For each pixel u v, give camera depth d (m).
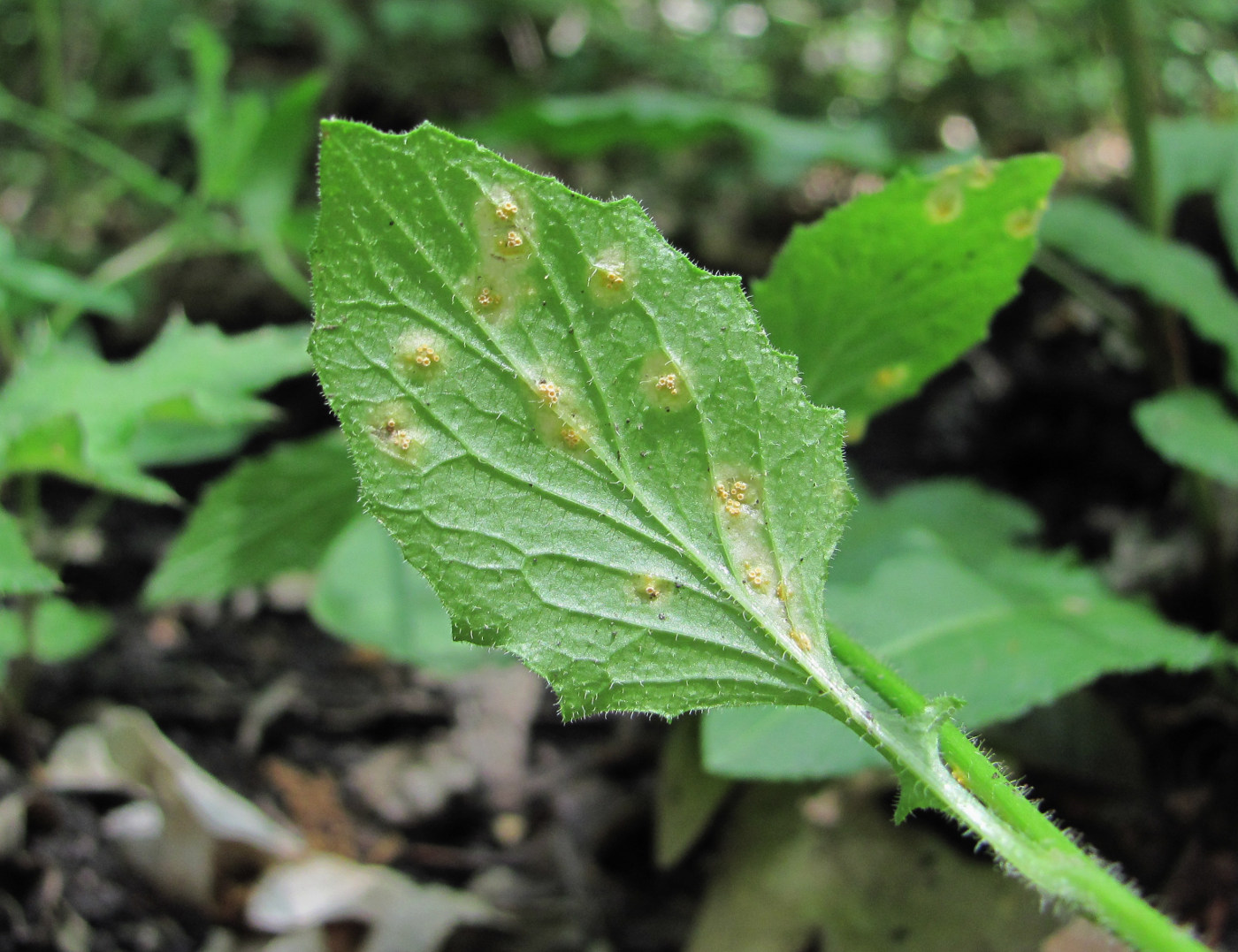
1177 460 0.20
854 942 0.19
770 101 0.68
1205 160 0.29
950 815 0.12
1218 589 0.25
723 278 0.13
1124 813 0.21
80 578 0.30
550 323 0.12
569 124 0.30
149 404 0.19
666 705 0.13
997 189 0.16
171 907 0.20
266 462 0.21
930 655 0.18
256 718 0.25
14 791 0.21
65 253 0.34
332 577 0.21
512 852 0.22
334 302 0.12
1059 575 0.21
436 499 0.12
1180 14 0.49
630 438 0.13
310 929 0.19
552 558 0.13
